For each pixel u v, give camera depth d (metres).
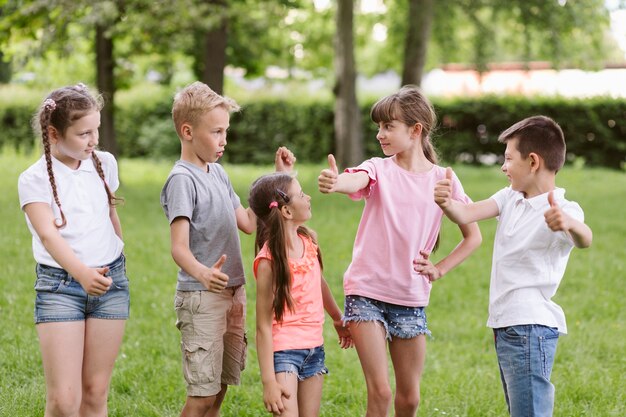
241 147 25.59
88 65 26.08
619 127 24.39
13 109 27.38
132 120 26.48
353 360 6.59
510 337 4.06
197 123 4.33
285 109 25.33
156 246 10.85
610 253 11.21
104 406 4.25
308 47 26.61
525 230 4.10
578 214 4.05
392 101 4.50
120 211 13.84
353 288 4.55
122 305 4.27
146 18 15.78
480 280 9.67
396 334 4.55
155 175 20.97
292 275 4.23
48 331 4.03
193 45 19.53
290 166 4.69
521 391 4.02
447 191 4.07
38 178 4.05
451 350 7.08
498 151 24.88
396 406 4.70
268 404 4.10
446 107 24.86
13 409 5.20
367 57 34.72
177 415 5.28
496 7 20.64
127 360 6.32
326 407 5.52
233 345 4.57
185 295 4.36
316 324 4.31
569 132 24.59
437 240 4.70
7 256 10.03
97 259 4.16
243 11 18.00
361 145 20.77
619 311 8.47
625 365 6.55
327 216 13.77
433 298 8.82
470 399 5.70
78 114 4.02
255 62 23.83
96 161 4.31
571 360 6.81
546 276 4.08
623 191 18.25
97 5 15.27
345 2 20.12
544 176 4.16
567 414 5.43
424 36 19.94
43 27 16.17
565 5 20.75
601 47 23.25
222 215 4.41
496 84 36.28
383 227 4.52
